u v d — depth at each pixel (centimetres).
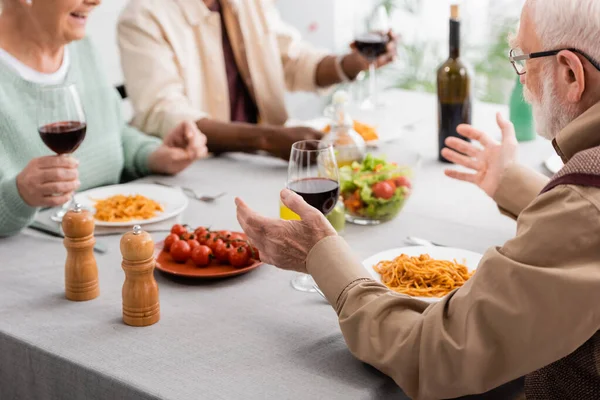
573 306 102
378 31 269
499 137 244
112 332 135
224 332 134
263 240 132
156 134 264
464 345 107
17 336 134
